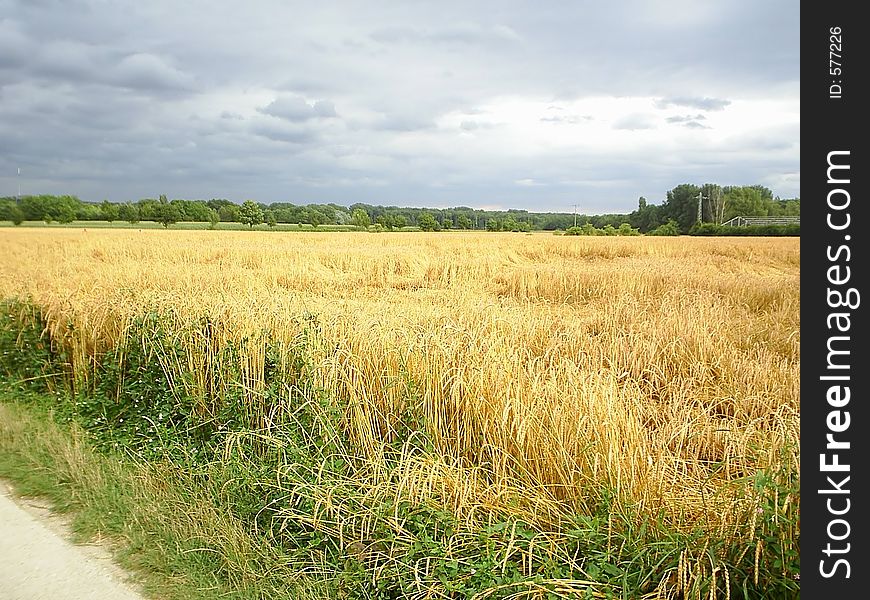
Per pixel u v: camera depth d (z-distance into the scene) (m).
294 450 4.73
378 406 5.27
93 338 7.49
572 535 3.56
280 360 5.84
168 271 16.20
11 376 8.20
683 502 3.64
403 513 3.89
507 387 4.74
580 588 3.21
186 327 6.65
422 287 16.23
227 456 5.04
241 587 3.70
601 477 3.88
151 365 6.57
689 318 8.49
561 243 32.44
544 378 5.14
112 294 8.70
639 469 3.80
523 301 13.64
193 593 3.71
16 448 5.93
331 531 3.97
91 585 3.83
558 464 4.16
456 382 4.96
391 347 5.62
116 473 5.18
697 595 3.02
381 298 12.96
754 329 8.60
